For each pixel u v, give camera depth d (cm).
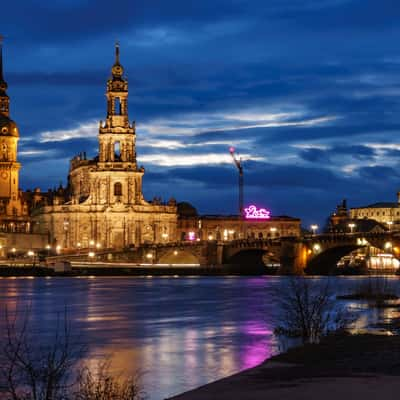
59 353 6225
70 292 14750
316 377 4028
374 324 7519
